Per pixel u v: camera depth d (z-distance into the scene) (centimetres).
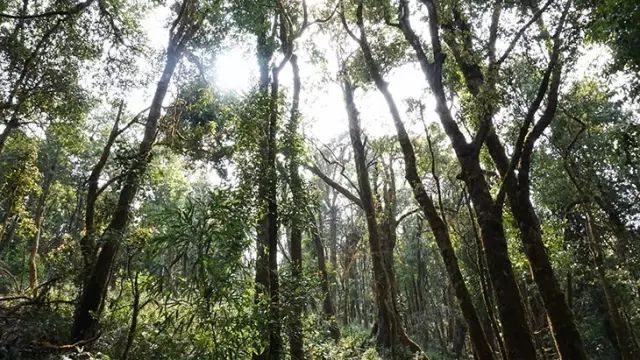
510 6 1012
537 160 1941
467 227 2148
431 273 4106
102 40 1510
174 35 1418
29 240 2770
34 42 1431
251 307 700
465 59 1020
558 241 1812
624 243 1855
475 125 1031
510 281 848
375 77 1111
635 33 779
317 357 1176
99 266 1130
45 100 1524
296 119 1013
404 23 1047
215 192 690
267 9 1170
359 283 4284
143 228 986
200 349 626
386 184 2336
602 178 1977
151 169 1245
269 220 928
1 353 861
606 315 2372
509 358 815
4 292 1989
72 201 3016
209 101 1495
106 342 947
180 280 628
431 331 3847
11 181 1784
